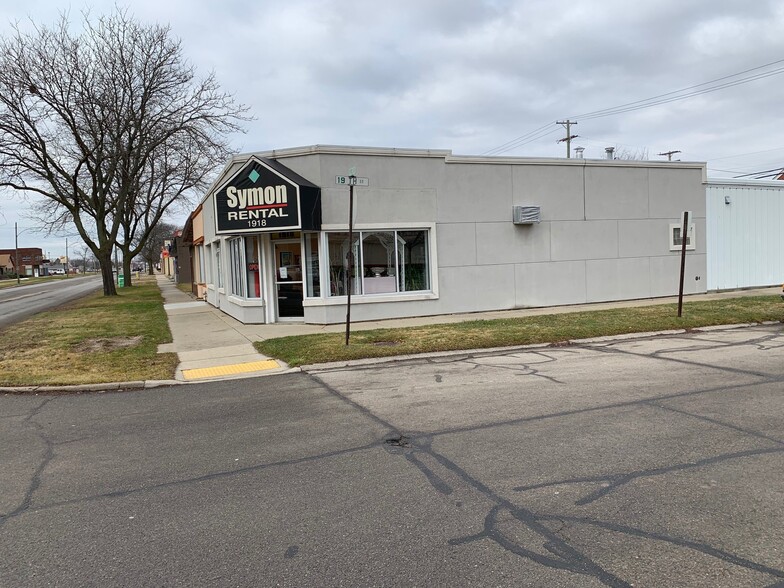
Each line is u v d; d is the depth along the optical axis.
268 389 7.90
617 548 3.32
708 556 3.20
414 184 14.35
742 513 3.70
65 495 4.44
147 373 9.05
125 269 44.56
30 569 3.34
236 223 13.74
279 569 3.24
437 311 14.72
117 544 3.62
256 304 14.73
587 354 9.51
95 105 27.66
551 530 3.56
